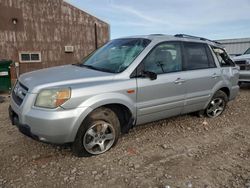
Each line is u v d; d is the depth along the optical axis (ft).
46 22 49.62
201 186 9.20
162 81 13.06
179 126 15.60
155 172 10.12
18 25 46.60
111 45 14.88
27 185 9.17
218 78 16.53
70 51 53.31
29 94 10.19
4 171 10.08
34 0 47.67
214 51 16.89
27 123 10.08
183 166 10.65
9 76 31.14
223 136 14.20
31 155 11.46
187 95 14.65
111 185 9.23
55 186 9.15
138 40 13.82
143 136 13.84
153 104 12.90
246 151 12.25
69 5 52.03
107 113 11.51
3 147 12.30
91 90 10.60
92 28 55.93
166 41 13.80
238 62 28.22
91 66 13.28
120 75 11.73
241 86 32.01
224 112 19.08
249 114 18.80
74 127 10.20
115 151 11.93
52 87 10.09
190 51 15.07
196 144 12.99
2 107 21.38
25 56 48.14
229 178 9.76
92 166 10.55
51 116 9.68
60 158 11.21
